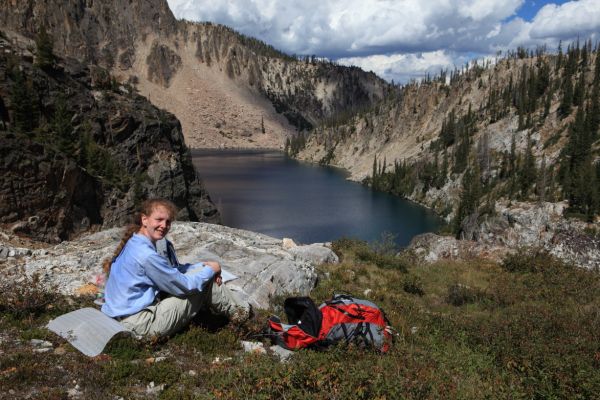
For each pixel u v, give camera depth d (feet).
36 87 209.87
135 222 20.86
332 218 403.34
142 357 19.04
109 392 16.20
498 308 42.86
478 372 22.11
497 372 21.98
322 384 15.96
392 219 421.18
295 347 21.84
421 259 75.61
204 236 47.88
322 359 18.97
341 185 647.97
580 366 21.45
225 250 42.88
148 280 20.36
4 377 15.97
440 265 68.39
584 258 68.85
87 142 218.79
